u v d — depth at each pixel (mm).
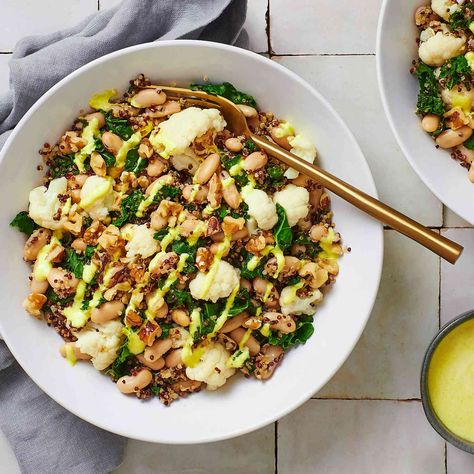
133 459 657
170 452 659
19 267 587
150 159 581
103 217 579
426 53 589
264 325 585
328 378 584
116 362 588
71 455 637
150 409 596
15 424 635
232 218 568
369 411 658
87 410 584
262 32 644
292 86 576
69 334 589
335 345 592
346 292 596
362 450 659
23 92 600
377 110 646
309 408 659
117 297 573
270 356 595
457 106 589
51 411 639
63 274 572
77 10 645
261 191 574
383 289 654
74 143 576
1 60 643
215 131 579
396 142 646
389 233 653
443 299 653
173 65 578
